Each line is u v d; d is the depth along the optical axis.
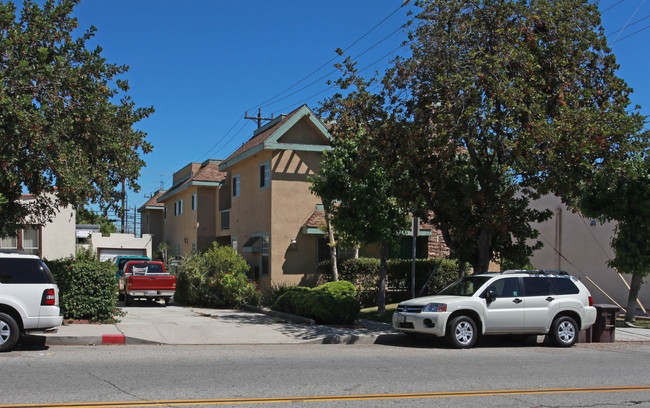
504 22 14.04
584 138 12.83
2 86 11.02
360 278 21.78
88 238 34.00
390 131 14.45
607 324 14.22
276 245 23.00
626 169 14.02
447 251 24.41
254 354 10.89
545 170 13.62
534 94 13.29
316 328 14.80
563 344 13.16
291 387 7.87
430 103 14.03
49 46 12.80
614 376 9.27
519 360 10.80
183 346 11.96
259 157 24.80
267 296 20.30
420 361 10.41
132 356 10.24
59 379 8.01
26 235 22.16
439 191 15.38
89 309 14.06
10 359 9.56
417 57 14.24
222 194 31.27
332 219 18.77
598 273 21.59
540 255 24.31
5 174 11.89
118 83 13.87
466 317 12.46
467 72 13.14
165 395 7.21
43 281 10.76
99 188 13.48
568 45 14.02
